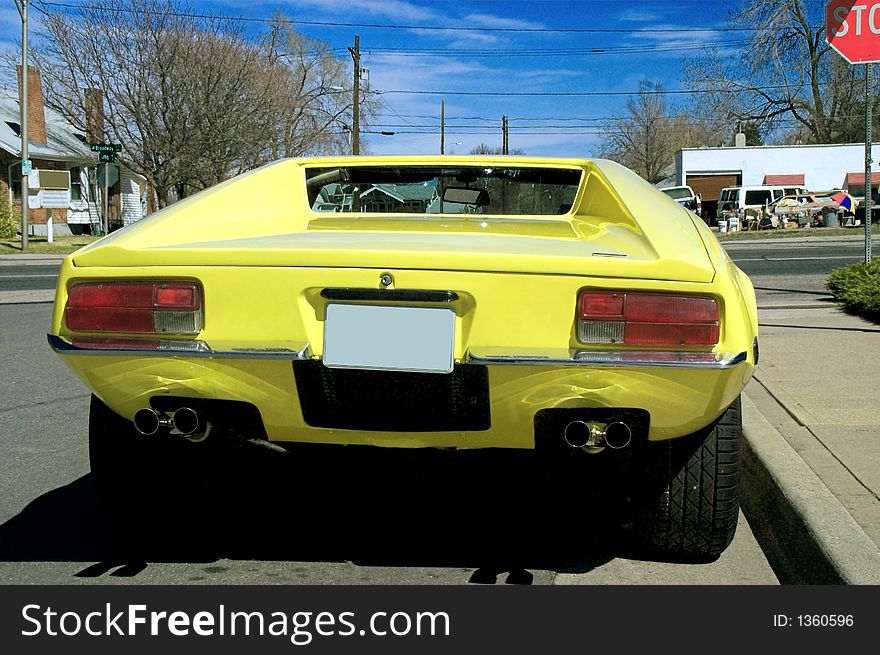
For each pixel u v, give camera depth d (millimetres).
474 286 2631
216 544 3568
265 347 2699
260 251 2695
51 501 4066
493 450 3566
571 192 4066
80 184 41375
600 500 4035
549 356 2596
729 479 3104
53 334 2840
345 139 52562
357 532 3713
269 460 4453
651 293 2598
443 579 3238
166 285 2740
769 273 14492
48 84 35812
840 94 50031
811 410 4816
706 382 2611
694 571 3314
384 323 2676
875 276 9023
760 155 47406
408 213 4004
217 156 36688
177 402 2885
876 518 3266
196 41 36062
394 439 2848
